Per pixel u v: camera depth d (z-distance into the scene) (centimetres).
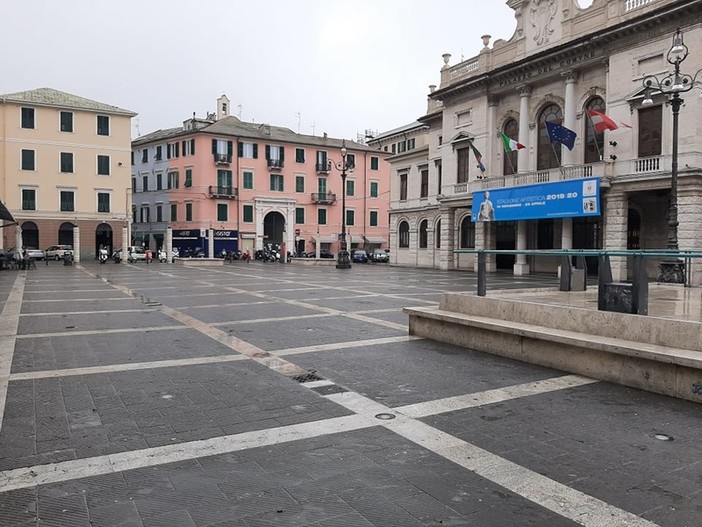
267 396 574
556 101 3111
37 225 4819
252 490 359
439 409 535
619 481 376
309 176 6456
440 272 3428
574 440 453
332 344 865
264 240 6347
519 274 3189
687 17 2375
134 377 650
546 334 691
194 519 321
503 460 411
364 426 485
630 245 2919
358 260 5909
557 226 3173
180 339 905
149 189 6475
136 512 329
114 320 1122
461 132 3722
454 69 3831
